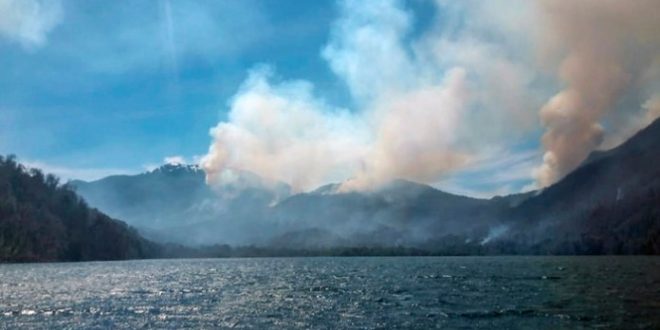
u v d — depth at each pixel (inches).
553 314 2620.6
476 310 2859.3
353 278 6195.9
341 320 2605.8
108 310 3075.8
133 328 2428.6
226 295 4052.7
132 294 4146.2
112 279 6038.4
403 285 4854.8
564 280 4972.9
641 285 4183.1
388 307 3100.4
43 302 3523.6
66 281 5664.4
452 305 3122.5
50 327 2476.6
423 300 3462.1
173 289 4648.1
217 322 2586.1
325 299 3641.7
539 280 5083.7
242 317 2753.4
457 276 6097.4
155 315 2854.3
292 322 2564.0
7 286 4938.5
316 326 2438.5
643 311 2647.6
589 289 3929.6
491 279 5428.2
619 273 5821.9
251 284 5300.2
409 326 2389.3
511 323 2405.3
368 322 2524.6
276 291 4414.4
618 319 2416.3
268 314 2864.2
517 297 3503.9
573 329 2196.1
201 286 5022.1
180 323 2564.0
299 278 6328.7
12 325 2539.4
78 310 3078.2
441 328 2322.8
